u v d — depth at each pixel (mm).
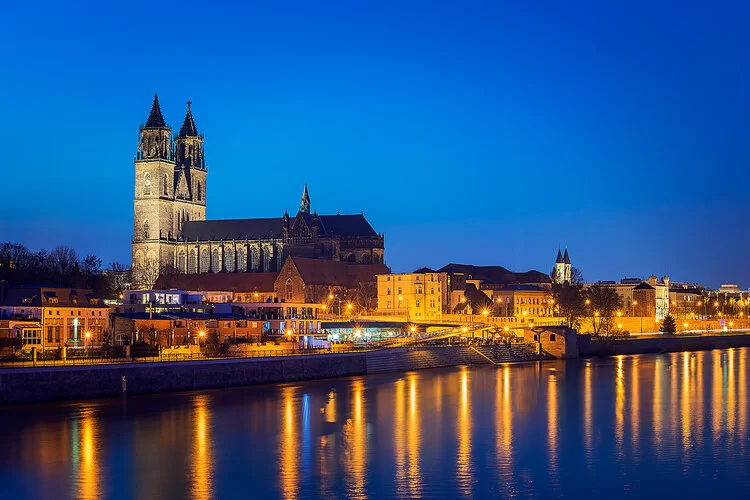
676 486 112125
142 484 112312
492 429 146125
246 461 123062
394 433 142375
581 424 150750
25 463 121625
